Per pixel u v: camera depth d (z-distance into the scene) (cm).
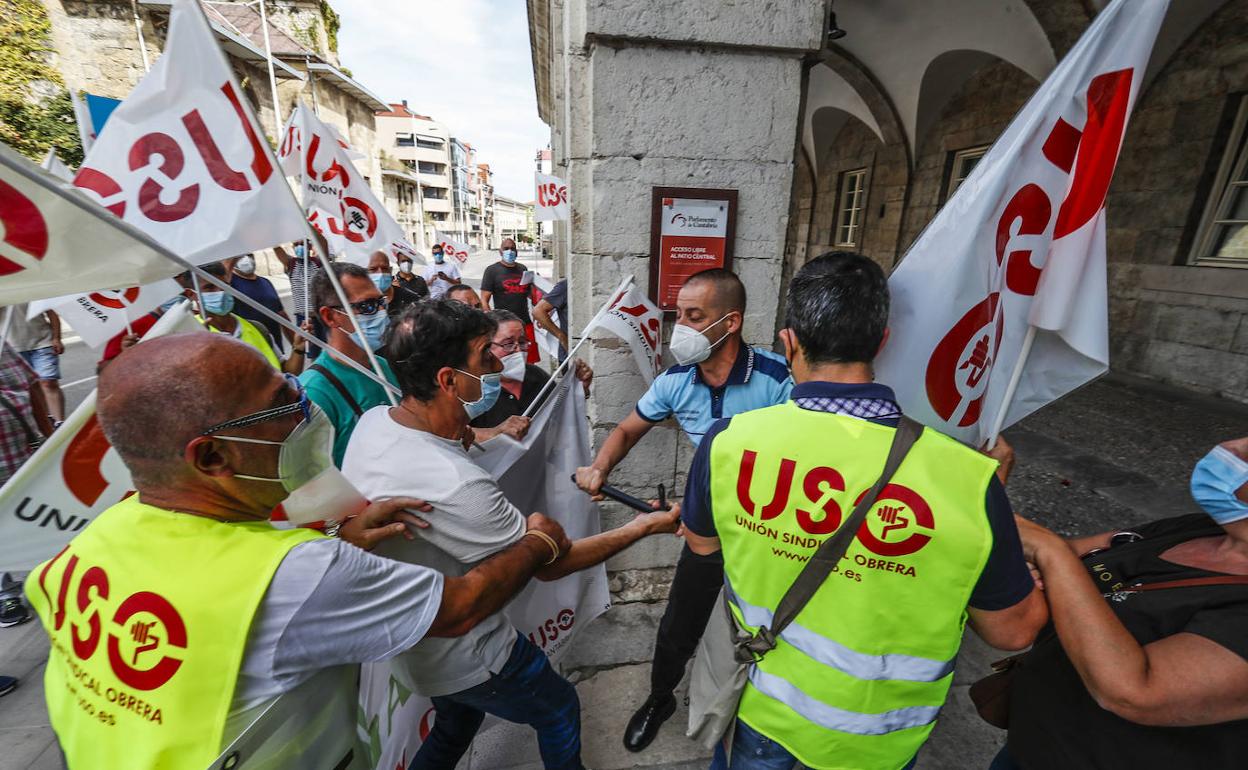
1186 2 524
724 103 200
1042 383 143
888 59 775
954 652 88
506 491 180
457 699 125
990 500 79
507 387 222
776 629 93
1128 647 77
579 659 218
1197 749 83
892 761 97
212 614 69
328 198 337
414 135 5759
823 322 90
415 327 109
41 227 80
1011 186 118
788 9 188
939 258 121
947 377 127
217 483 76
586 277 227
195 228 128
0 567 100
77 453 105
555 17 412
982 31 644
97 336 211
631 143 201
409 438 112
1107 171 118
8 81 1155
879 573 84
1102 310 127
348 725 94
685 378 174
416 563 112
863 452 84
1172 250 578
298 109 321
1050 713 102
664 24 185
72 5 1277
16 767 172
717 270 159
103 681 73
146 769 70
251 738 73
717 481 95
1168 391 560
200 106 126
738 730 111
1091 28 110
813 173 1241
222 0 1662
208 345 75
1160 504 331
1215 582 84
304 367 343
